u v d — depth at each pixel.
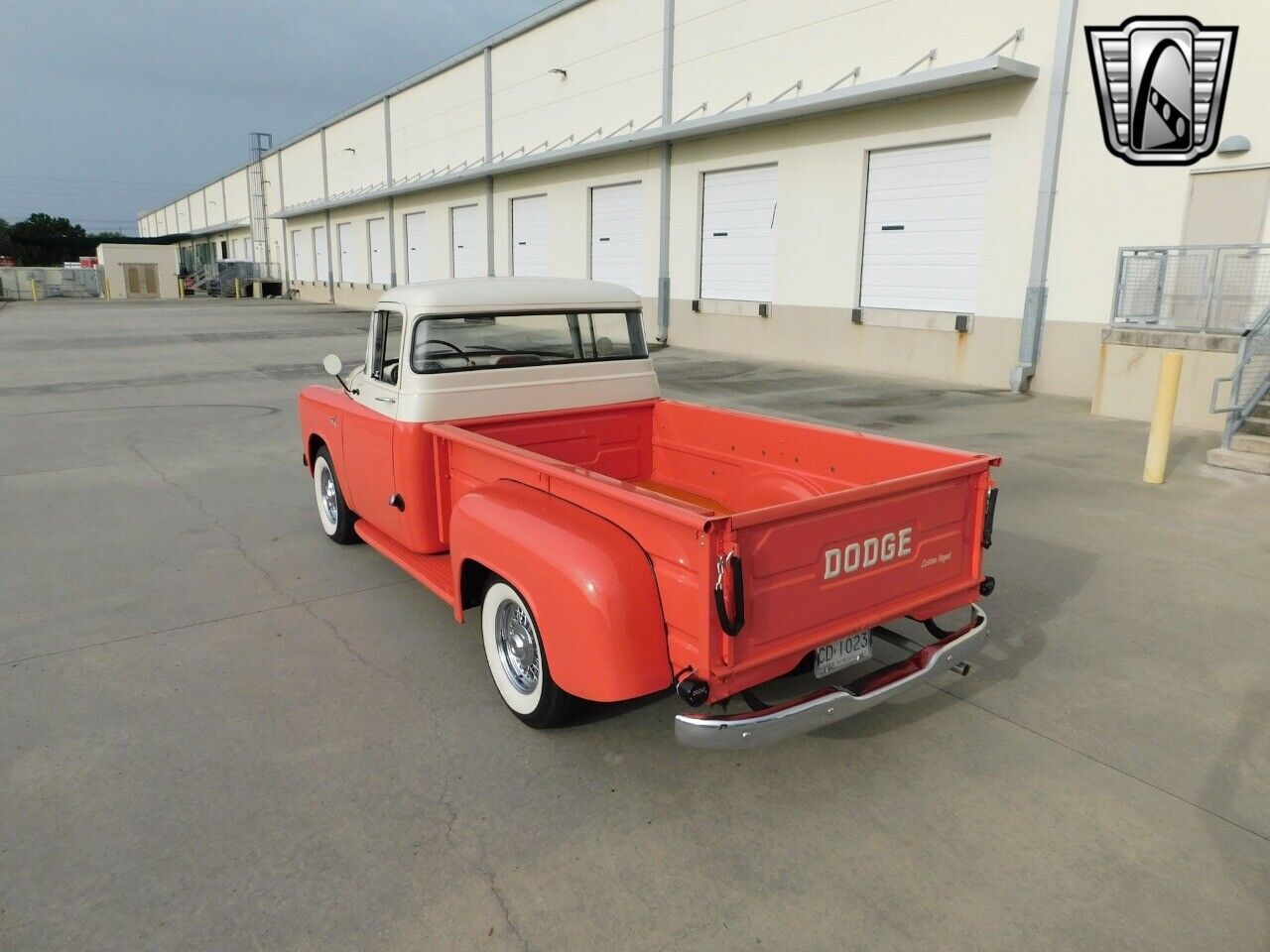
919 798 3.09
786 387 13.15
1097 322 12.02
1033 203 12.53
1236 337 9.48
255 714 3.62
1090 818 2.97
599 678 2.89
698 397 12.03
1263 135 10.25
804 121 16.05
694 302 19.22
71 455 8.74
